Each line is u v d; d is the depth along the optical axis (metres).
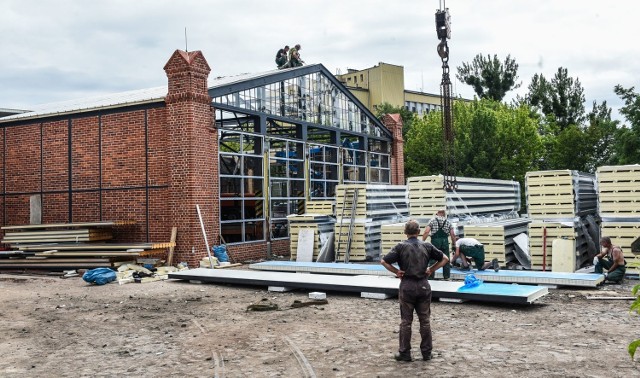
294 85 23.98
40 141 21.27
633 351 3.88
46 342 8.92
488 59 50.75
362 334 8.71
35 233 18.61
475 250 14.01
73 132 20.56
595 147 43.59
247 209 21.09
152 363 7.48
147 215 19.05
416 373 6.57
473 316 9.88
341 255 19.36
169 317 10.61
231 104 20.36
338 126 27.08
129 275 16.06
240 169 20.69
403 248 7.21
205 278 14.74
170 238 18.39
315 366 7.03
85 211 20.27
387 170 31.50
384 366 6.91
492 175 37.22
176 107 18.47
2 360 7.89
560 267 14.84
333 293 12.90
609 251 13.63
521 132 37.59
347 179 27.72
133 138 19.36
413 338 8.33
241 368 7.08
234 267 18.50
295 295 12.88
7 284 15.76
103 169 19.94
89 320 10.58
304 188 24.34
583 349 7.48
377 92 76.50
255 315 10.54
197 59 18.62
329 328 9.22
